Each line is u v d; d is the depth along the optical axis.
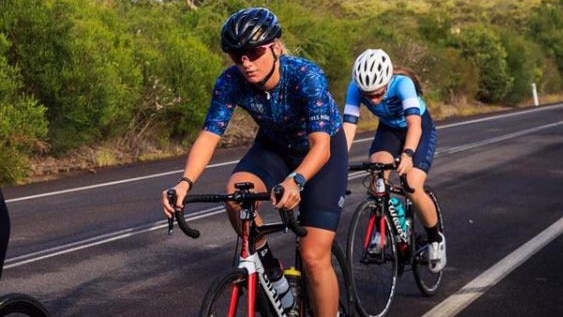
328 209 4.50
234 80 4.45
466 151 17.41
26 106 14.51
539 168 14.60
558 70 48.03
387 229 6.10
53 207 10.66
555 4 64.31
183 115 18.11
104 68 15.93
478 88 36.94
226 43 4.17
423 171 6.34
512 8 64.88
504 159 15.93
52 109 15.25
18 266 7.52
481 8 65.00
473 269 7.42
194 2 26.44
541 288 6.75
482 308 6.20
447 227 9.38
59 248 8.25
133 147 17.33
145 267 7.52
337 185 4.53
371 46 30.09
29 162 14.38
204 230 9.20
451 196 11.59
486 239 8.71
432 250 6.40
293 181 4.02
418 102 6.21
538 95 44.25
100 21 18.50
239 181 4.60
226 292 4.05
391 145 6.46
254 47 4.14
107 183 12.95
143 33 19.77
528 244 8.43
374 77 5.99
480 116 30.06
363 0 60.50
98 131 16.23
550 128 23.27
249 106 4.49
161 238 8.75
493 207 10.70
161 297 6.54
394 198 6.30
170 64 18.02
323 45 25.31
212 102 4.52
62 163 15.29
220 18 23.52
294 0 30.84
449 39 38.00
